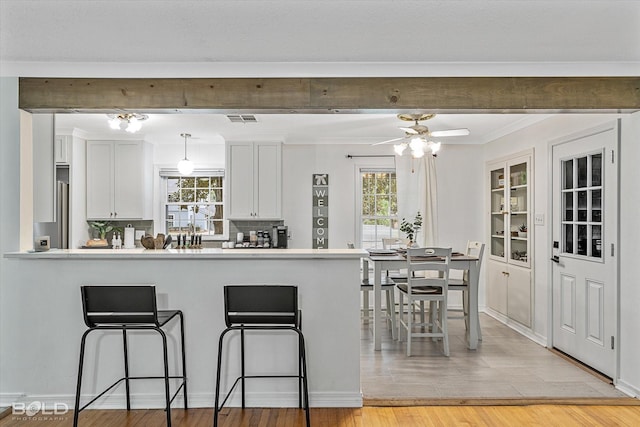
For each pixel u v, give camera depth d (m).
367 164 6.84
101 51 3.18
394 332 5.26
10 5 2.54
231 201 6.53
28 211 3.49
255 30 2.85
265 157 6.53
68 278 3.33
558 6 2.54
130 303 2.88
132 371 3.35
